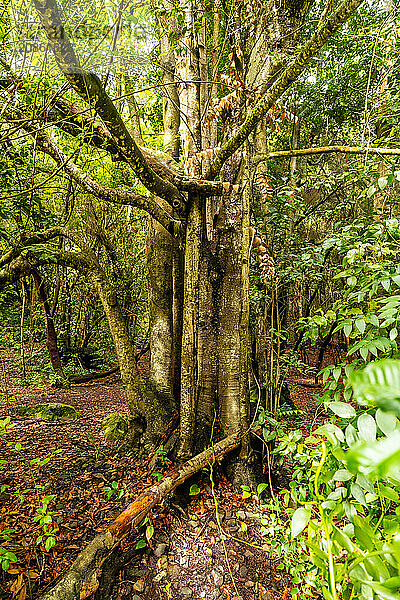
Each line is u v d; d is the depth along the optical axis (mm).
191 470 2684
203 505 2732
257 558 2324
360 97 5812
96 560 1988
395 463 290
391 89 2953
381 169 2988
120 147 2045
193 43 3174
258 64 2904
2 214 2457
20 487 2697
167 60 3652
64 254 3217
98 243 6527
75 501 2627
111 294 3463
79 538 2285
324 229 6543
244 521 2605
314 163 7156
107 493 2736
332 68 5594
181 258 3533
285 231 3807
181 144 4066
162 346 3775
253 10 2732
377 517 1084
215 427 3275
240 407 3023
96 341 9016
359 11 4117
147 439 3314
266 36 2723
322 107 7051
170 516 2602
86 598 1863
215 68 3168
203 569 2232
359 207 4332
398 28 2592
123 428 3754
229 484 2979
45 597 1762
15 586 1853
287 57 2445
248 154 2982
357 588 738
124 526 2150
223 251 3408
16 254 2906
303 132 7781
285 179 3791
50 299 7035
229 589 2119
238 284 3412
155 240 3857
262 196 3840
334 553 841
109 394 6180
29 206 2707
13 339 5883
